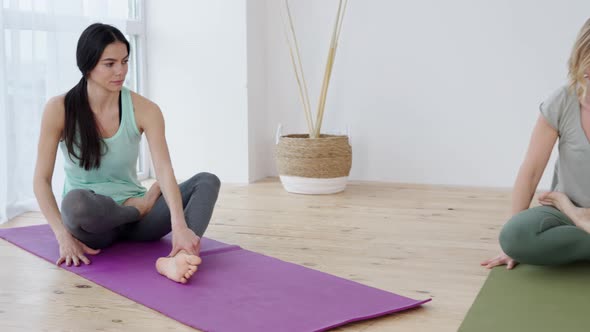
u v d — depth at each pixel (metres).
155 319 1.99
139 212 2.65
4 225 3.22
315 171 4.02
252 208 3.67
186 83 4.60
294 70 4.56
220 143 4.57
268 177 4.79
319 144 4.02
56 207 2.62
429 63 4.38
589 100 2.22
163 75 4.64
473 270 2.48
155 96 4.68
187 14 4.54
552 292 2.17
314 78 4.62
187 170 4.67
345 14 4.50
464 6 4.27
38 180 2.58
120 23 4.07
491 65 4.27
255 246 2.84
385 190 4.21
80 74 3.68
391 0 4.40
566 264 2.45
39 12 3.47
